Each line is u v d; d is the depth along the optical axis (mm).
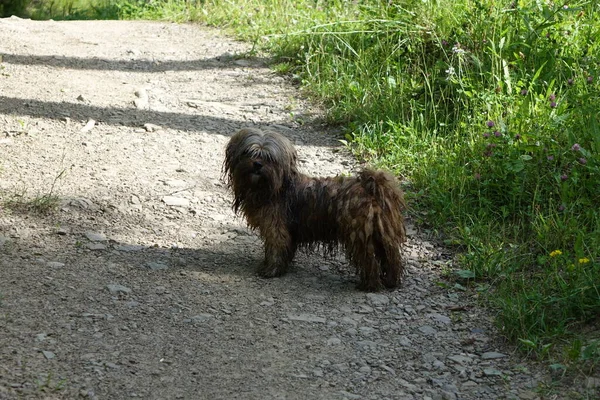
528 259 3523
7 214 3646
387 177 3396
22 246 3479
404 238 3443
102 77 5148
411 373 3051
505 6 4680
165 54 5699
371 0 5391
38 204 3709
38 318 3127
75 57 5473
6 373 2904
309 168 4195
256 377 2990
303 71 5148
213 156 4285
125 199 3863
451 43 4695
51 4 9125
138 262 3475
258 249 3641
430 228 3783
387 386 2994
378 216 3350
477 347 3164
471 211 3824
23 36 6004
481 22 4602
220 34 6305
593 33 4473
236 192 3453
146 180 4023
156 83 5113
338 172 4172
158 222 3746
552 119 3947
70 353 3008
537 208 3686
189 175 4098
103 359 3000
